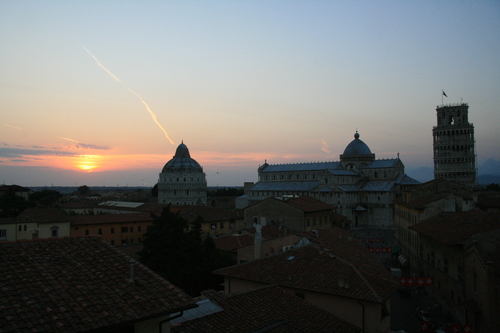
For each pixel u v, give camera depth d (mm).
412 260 85750
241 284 37938
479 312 45844
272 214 98375
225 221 135125
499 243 47750
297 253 40125
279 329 25297
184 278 68500
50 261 20953
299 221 93875
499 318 42938
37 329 15383
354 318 30781
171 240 68938
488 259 45438
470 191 97188
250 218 103000
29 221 108188
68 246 23203
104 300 18172
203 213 135500
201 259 70625
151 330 18719
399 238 108625
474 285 48156
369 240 142500
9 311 16031
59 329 15586
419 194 98188
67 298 17734
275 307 28469
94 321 16469
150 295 19531
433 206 80625
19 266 19766
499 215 58531
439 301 63312
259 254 51656
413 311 61562
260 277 36688
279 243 55531
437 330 47594
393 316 58688
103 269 21266
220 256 71938
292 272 36500
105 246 24219
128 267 22078
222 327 24297
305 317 27875
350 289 31750
